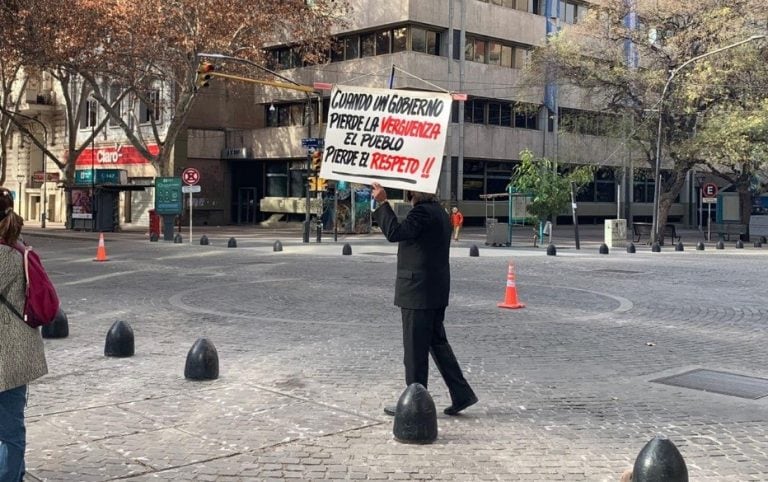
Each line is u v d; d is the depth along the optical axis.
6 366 4.10
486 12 46.59
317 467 5.04
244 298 13.92
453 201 45.31
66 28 31.73
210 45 32.34
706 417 6.38
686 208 62.78
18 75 54.31
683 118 32.97
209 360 7.52
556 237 41.41
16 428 4.22
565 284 16.86
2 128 44.53
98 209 40.47
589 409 6.59
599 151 42.59
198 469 4.97
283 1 33.66
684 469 4.23
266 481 4.77
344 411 6.38
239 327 10.77
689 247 33.19
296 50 39.50
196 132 50.47
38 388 7.09
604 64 33.97
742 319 11.97
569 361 8.70
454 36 45.09
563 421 6.21
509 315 12.18
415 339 5.90
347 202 43.16
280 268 20.03
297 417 6.19
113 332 8.62
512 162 49.78
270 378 7.61
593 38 34.47
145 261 22.17
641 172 41.62
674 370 8.28
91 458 5.16
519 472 5.00
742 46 29.91
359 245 30.59
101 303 13.16
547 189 29.56
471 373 8.00
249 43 34.19
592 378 7.86
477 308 12.94
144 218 50.53
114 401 6.66
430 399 5.61
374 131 6.13
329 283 16.45
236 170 53.38
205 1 31.50
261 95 50.09
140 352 8.91
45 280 4.25
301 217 48.94
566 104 49.81
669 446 4.26
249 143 50.59
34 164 58.38
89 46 32.97
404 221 5.74
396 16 43.06
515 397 7.00
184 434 5.71
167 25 32.31
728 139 29.86
